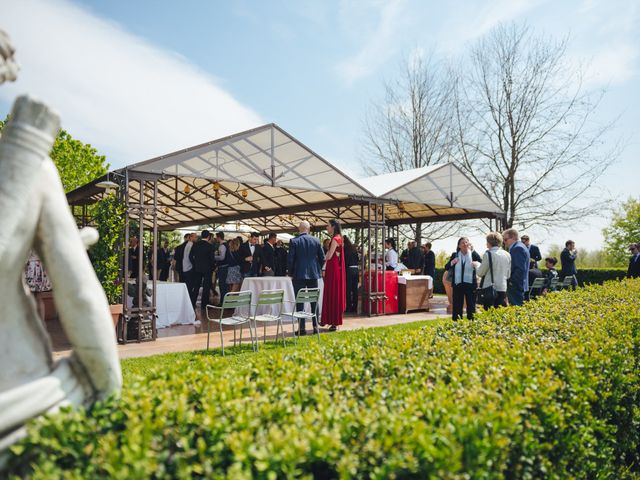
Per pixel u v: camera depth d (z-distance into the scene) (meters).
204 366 2.40
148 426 1.47
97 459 1.35
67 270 1.52
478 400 1.89
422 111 22.59
